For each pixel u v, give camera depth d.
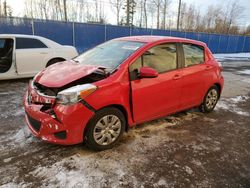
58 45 7.06
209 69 4.43
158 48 3.57
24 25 12.00
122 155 2.95
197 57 4.27
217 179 2.60
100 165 2.71
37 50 6.50
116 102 2.98
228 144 3.45
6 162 2.69
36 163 2.69
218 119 4.47
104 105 2.87
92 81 3.02
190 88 4.07
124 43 3.78
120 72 3.06
